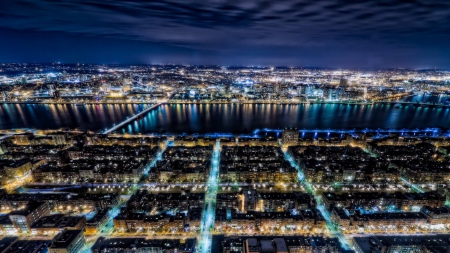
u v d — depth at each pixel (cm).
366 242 19175
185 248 18425
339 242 19062
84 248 19900
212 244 19212
